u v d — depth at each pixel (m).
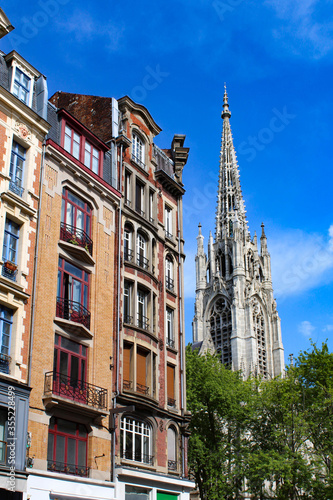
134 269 35.31
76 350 29.16
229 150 153.50
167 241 40.59
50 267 28.50
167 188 42.28
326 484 42.59
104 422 29.48
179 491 33.91
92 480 27.19
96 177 33.50
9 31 29.14
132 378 32.62
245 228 141.75
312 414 44.72
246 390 50.56
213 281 135.88
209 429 50.09
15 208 27.06
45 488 24.61
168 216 42.12
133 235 36.34
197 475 49.62
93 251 32.31
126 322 33.88
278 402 47.06
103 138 37.56
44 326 27.17
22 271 26.58
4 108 27.83
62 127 32.25
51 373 26.72
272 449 44.03
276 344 130.38
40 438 25.27
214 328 132.00
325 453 41.97
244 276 132.62
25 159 28.83
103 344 31.08
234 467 46.62
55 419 26.80
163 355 36.28
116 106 38.88
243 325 127.38
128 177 37.66
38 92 30.91
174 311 39.59
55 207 29.91
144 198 38.66
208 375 51.19
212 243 140.38
